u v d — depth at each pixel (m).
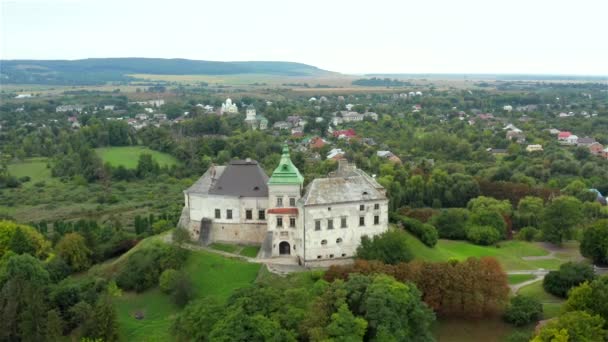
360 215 162.12
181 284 148.38
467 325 142.12
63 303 143.50
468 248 197.88
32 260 153.38
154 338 132.00
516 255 195.50
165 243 169.12
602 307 126.19
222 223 172.88
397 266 145.50
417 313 124.88
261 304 126.69
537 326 135.50
